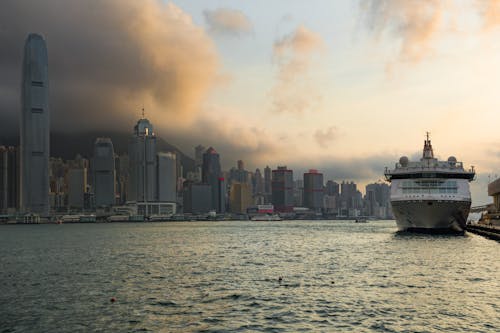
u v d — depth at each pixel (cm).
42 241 18062
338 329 3894
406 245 11256
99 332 3919
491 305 4625
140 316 4403
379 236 18000
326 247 12438
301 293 5375
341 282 6119
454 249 10062
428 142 14988
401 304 4703
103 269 7856
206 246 13525
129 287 5934
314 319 4206
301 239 16988
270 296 5222
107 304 4912
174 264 8531
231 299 5094
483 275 6512
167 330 3944
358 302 4825
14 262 9312
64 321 4256
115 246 14038
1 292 5656
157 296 5303
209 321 4194
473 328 3844
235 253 10894
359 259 8862
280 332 3844
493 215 18400
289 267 7869
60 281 6519
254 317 4312
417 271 6962
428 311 4406
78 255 10806
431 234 13588
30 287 6019
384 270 7144
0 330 3997
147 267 8088
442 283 5884
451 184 12912
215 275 6975
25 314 4519
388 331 3809
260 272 7256
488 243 11444
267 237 19025
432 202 12681
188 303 4922
